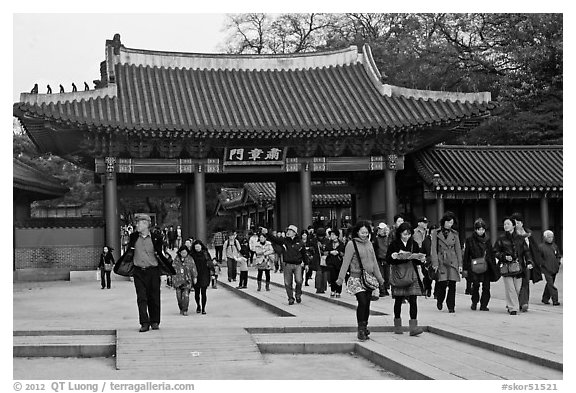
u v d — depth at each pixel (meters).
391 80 53.16
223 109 36.59
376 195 39.84
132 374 11.77
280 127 34.91
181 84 38.22
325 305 20.94
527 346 12.27
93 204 67.81
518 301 17.62
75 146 36.91
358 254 13.90
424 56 53.31
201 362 12.47
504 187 37.41
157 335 14.23
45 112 31.97
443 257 17.77
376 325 15.12
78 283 32.78
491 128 50.22
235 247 32.00
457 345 13.24
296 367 12.30
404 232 14.34
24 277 35.00
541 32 48.62
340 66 41.16
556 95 48.19
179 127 33.84
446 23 54.94
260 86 39.19
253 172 36.84
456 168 38.50
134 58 38.81
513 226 17.67
